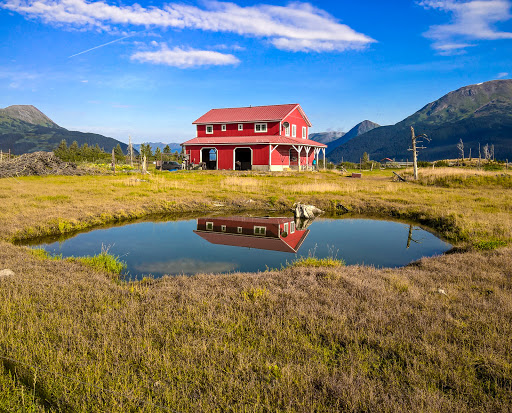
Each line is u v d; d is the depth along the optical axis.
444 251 10.59
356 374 3.67
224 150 40.19
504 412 3.08
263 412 3.18
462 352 4.04
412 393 3.36
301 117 46.19
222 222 15.30
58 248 10.64
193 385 3.48
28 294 5.66
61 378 3.44
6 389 3.27
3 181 24.81
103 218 14.97
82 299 5.75
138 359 3.92
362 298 5.93
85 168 35.69
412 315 5.14
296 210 17.27
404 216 17.05
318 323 4.80
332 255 10.15
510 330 4.57
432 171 32.06
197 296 5.93
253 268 8.77
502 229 11.54
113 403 3.16
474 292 6.14
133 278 7.98
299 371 3.68
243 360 3.88
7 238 11.04
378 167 64.12
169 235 12.69
